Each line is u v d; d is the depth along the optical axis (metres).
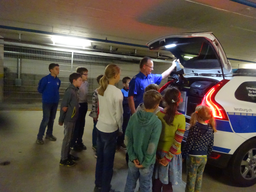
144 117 1.80
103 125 2.17
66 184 2.50
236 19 4.29
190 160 2.13
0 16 4.74
